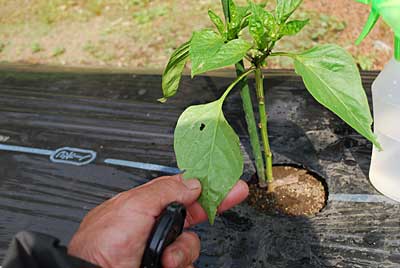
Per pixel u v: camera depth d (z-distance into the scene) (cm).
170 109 74
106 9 115
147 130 70
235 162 41
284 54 42
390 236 51
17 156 68
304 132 65
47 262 36
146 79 82
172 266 38
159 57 97
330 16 97
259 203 55
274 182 58
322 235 52
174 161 65
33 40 108
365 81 76
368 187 56
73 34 108
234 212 55
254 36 41
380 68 85
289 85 74
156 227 37
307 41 92
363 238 52
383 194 55
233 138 42
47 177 65
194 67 38
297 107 69
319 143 63
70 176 64
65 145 69
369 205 54
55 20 114
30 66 97
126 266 39
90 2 118
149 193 39
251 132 52
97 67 95
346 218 53
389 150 51
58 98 80
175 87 50
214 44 40
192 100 75
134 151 67
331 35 93
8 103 80
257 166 55
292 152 62
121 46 101
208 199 41
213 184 41
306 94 72
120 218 39
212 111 43
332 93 39
